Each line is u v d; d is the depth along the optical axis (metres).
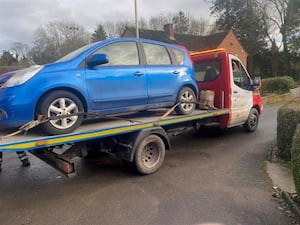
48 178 5.38
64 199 4.45
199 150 7.01
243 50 38.94
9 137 4.11
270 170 5.44
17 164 6.28
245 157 6.36
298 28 34.44
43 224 3.74
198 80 8.11
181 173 5.42
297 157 3.75
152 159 5.49
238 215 3.83
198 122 7.23
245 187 4.70
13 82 4.23
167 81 5.92
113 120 5.60
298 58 36.09
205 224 3.62
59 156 4.73
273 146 7.11
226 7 39.88
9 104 4.07
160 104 5.87
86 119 5.30
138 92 5.38
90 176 5.39
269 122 10.66
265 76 39.12
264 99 17.66
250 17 36.81
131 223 3.70
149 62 5.73
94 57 4.71
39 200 4.44
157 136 5.52
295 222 3.65
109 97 4.96
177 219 3.76
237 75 8.09
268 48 38.94
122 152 5.29
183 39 38.12
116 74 5.06
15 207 4.23
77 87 4.54
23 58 51.28
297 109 5.87
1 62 48.41
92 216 3.90
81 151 5.00
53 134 4.29
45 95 4.27
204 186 4.78
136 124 5.20
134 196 4.47
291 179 4.96
